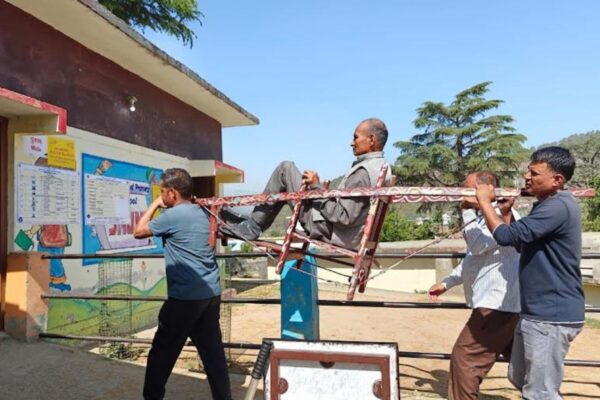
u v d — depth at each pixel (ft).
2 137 17.15
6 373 14.05
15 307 16.74
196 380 14.61
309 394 7.39
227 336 18.81
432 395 13.99
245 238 10.50
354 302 14.67
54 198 19.44
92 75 22.48
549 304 9.18
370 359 7.20
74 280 20.45
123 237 24.29
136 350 18.44
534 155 9.40
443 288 13.50
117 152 24.04
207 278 11.37
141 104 26.63
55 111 16.63
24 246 17.80
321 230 9.70
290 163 10.37
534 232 8.97
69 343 19.25
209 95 30.60
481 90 128.36
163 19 48.01
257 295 34.68
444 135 126.11
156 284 27.48
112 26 20.02
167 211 11.34
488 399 13.87
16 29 18.11
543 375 9.27
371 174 9.68
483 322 10.92
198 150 34.19
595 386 15.17
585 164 116.26
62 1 17.89
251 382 7.54
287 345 7.61
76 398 12.73
